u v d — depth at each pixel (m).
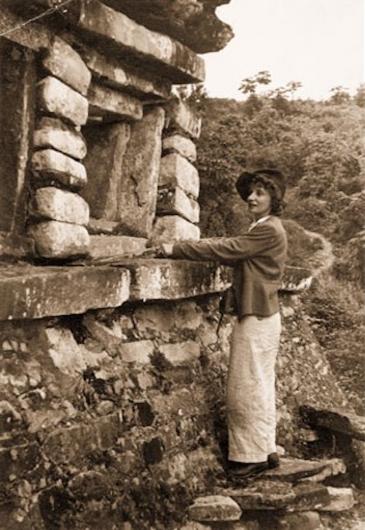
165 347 3.87
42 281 2.98
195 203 5.02
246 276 3.62
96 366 3.37
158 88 4.57
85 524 2.95
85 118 3.93
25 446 2.83
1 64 3.56
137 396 3.51
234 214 12.65
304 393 4.98
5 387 2.88
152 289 3.63
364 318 10.20
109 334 3.54
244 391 3.62
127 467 3.27
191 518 3.40
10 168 3.61
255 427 3.64
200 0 4.61
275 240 3.63
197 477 3.63
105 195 4.69
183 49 4.50
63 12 3.56
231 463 3.73
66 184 3.75
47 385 3.05
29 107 3.62
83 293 3.20
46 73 3.66
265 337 3.63
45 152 3.64
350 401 7.42
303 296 10.77
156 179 4.70
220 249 3.57
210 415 3.99
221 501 3.42
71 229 3.75
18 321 3.05
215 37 4.72
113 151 4.70
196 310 4.24
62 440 2.99
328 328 9.83
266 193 3.79
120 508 3.15
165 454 3.53
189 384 3.92
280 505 3.46
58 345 3.20
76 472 3.01
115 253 4.34
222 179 12.66
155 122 4.69
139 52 4.10
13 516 2.71
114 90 4.39
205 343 4.21
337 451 4.57
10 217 3.59
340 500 3.92
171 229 4.69
